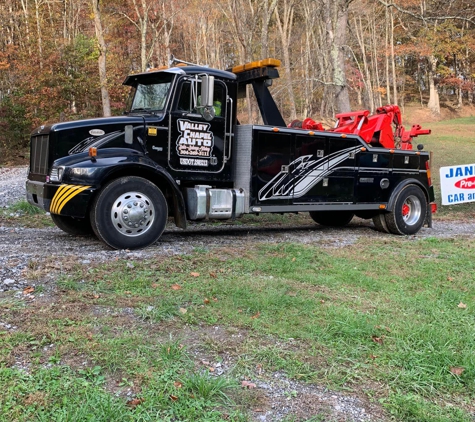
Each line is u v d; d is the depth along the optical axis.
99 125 6.57
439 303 4.72
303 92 33.38
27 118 27.78
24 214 10.28
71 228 7.67
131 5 32.31
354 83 43.66
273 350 3.50
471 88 51.69
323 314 4.21
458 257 6.79
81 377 2.99
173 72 6.97
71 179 6.18
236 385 3.01
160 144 6.89
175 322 3.93
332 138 8.34
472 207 13.93
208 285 4.85
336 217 10.57
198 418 2.67
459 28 44.34
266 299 4.46
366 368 3.35
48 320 3.78
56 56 26.39
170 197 7.28
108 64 27.64
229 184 7.69
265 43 21.78
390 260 6.46
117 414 2.61
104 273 5.10
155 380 2.98
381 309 4.48
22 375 2.96
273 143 7.66
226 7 27.28
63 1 34.62
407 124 44.12
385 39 44.19
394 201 9.22
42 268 5.16
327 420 2.75
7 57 30.20
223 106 7.40
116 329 3.73
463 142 27.88
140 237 6.57
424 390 3.12
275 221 11.01
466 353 3.56
